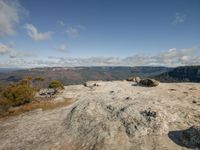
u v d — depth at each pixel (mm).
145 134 19391
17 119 31484
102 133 20734
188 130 17891
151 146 17312
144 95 35156
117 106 26047
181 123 21031
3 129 27406
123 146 18031
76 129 23406
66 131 23531
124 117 22656
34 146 20922
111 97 32312
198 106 27312
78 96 44531
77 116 26422
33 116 31656
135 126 20594
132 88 48781
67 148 19719
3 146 21859
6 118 33281
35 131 24953
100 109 26781
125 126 21203
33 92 45875
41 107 36500
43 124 27031
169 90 42156
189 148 16422
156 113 21469
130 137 19328
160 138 18469
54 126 25703
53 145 20625
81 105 29703
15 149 20891
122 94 36562
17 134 24781
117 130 20844
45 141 21766
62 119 27875
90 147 19000
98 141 19562
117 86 54250
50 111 33375
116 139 19344
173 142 17594
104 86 55625
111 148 18000
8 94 42594
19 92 42969
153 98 31016
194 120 21828
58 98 43688
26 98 43062
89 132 21812
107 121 23016
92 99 31531
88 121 24281
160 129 19688
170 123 20938
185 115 23188
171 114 22562
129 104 26141
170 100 30812
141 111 22953
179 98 32969
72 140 21156
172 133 19094
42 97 47312
